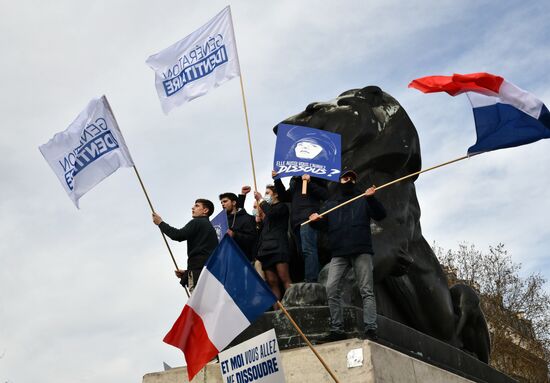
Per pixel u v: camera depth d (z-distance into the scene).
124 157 12.64
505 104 11.23
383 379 10.38
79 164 12.84
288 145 12.43
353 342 10.51
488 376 13.55
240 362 10.16
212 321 9.97
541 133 11.12
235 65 13.16
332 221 11.05
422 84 11.55
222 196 13.60
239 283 10.01
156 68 13.80
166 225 12.10
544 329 31.02
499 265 31.84
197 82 13.44
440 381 11.42
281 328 11.28
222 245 10.16
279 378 9.88
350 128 13.41
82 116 12.96
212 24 13.46
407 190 13.66
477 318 14.67
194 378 11.09
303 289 11.54
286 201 12.87
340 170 12.12
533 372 29.75
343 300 11.93
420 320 13.82
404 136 13.56
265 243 12.50
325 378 10.51
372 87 13.90
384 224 12.91
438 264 14.18
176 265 12.25
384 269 12.61
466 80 11.30
